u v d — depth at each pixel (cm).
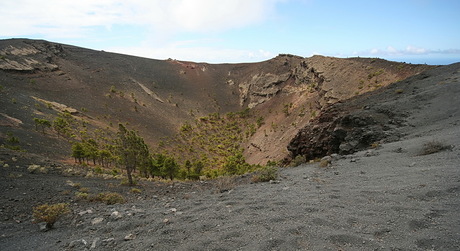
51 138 5981
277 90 15325
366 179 949
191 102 17562
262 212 675
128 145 1798
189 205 897
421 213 517
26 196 1184
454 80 2442
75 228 764
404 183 773
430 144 1207
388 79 7150
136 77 18512
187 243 521
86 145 5178
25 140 4912
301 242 465
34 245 645
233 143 12175
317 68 11694
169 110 15388
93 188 1497
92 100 12875
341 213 590
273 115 12988
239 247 475
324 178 1144
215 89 19788
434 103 2052
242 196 961
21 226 821
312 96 10919
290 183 1153
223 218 666
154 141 10862
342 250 419
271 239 484
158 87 18288
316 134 2959
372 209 593
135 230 658
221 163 9419
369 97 3092
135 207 980
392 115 2130
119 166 5122
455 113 1753
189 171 4734
